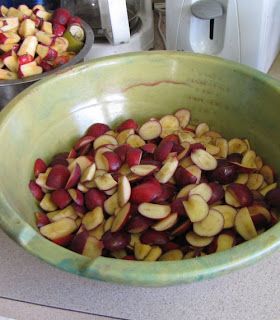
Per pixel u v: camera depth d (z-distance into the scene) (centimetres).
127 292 46
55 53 68
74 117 61
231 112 59
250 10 64
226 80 57
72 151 59
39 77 63
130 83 62
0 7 77
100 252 47
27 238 39
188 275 35
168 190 51
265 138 56
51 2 88
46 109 58
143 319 44
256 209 49
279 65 77
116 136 61
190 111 63
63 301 46
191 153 54
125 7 74
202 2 67
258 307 44
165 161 54
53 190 54
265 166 55
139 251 47
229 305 44
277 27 73
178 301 45
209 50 71
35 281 48
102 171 54
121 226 48
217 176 53
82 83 60
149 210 48
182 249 47
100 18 81
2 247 52
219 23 68
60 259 37
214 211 48
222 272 36
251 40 67
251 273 47
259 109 56
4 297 47
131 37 80
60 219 51
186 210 47
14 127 53
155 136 60
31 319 46
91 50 78
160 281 35
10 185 49
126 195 50
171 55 59
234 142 58
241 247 37
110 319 44
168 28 75
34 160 56
